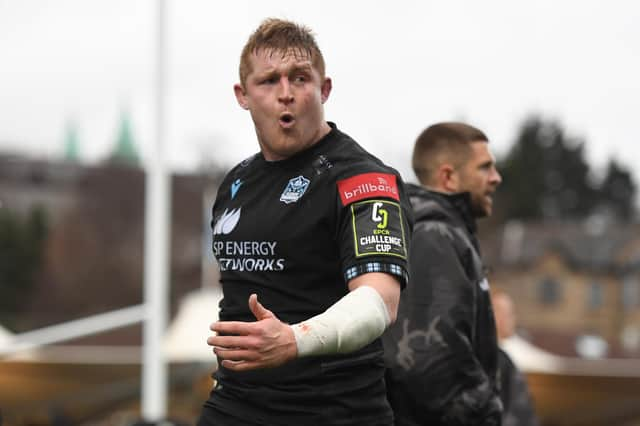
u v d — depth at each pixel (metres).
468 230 12.55
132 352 43.22
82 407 43.50
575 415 45.19
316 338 7.42
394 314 7.93
